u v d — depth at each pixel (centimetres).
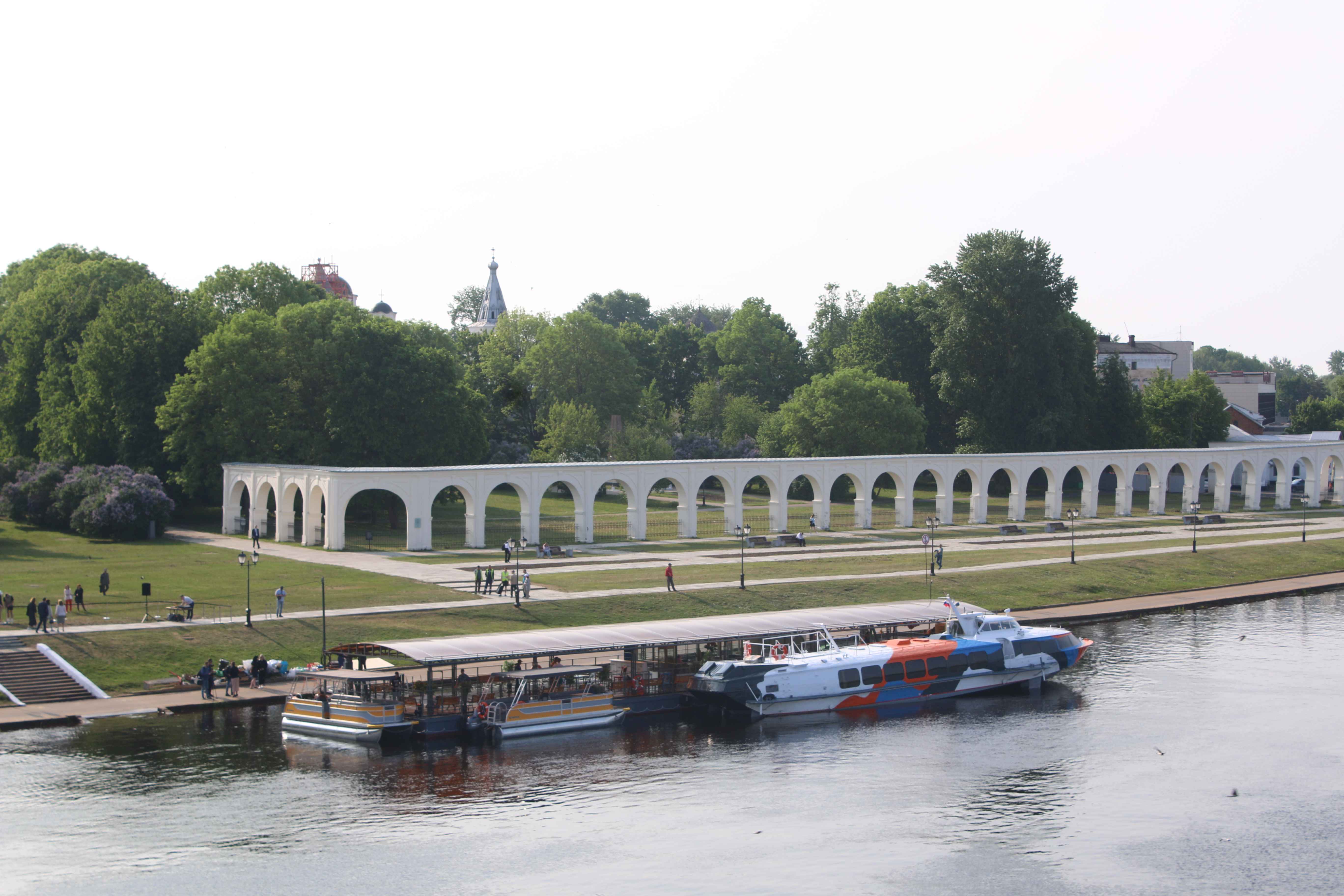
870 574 10344
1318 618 9844
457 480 11444
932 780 6069
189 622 7900
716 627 7531
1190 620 9756
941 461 14325
